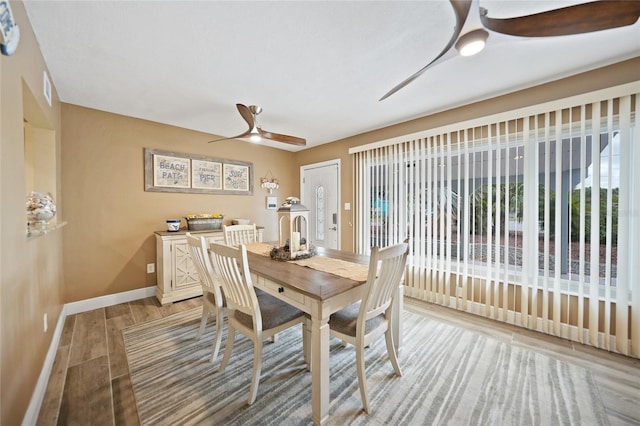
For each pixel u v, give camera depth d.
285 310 1.72
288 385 1.60
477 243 2.61
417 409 1.41
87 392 1.53
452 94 2.45
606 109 1.97
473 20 1.10
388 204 3.36
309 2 1.35
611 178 1.94
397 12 1.43
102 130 2.76
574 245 2.11
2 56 1.09
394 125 3.31
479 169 2.59
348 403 1.45
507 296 2.44
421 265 3.02
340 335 1.51
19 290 1.24
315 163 4.41
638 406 1.43
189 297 3.02
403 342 2.09
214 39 1.63
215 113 2.87
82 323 2.40
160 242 2.91
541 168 2.25
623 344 1.91
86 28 1.51
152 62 1.88
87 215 2.67
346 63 1.93
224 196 3.79
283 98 2.52
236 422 1.33
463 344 2.07
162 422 1.33
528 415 1.37
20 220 1.27
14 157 1.21
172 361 1.83
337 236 4.08
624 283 1.90
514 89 2.34
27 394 1.30
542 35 1.20
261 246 2.61
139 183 3.01
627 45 1.72
